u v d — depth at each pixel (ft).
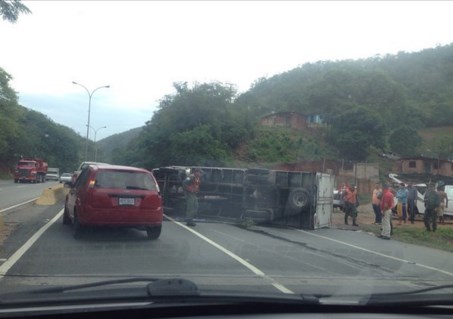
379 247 44.16
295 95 273.95
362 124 200.44
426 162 193.16
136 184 36.55
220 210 56.70
